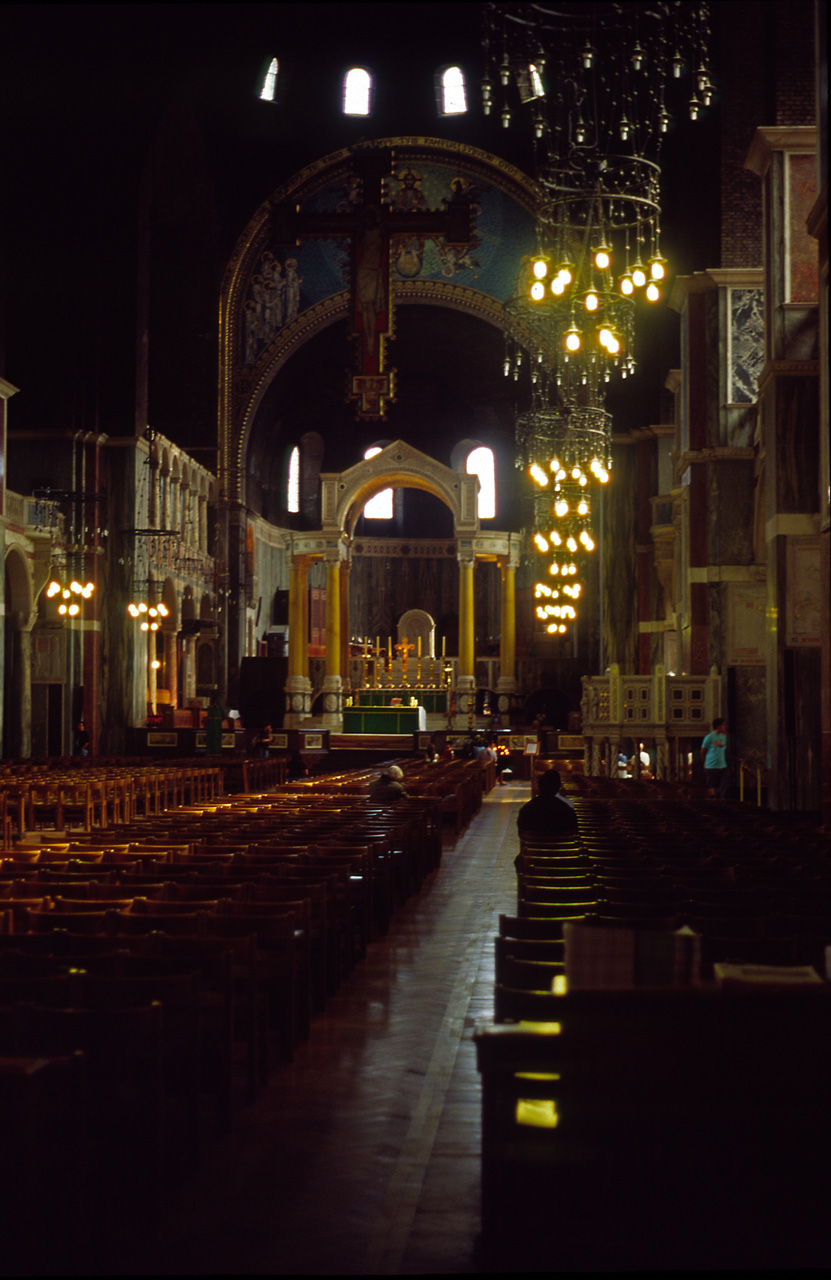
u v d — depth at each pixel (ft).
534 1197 11.23
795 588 57.88
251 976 18.67
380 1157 16.22
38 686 101.24
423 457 143.74
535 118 65.87
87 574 103.45
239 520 139.03
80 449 104.63
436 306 142.92
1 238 87.71
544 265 53.42
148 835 37.01
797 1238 10.30
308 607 158.81
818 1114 10.21
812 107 61.62
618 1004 10.43
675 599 102.32
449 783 67.00
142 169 108.27
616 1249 10.68
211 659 136.15
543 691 144.56
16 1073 12.25
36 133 106.11
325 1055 21.40
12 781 61.82
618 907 21.01
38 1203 12.37
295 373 152.97
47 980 15.58
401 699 140.46
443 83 137.90
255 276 139.64
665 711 75.97
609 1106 10.39
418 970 28.96
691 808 47.57
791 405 58.59
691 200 87.15
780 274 59.21
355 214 119.85
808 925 18.74
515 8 67.26
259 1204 14.53
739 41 77.00
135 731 106.32
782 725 57.36
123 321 107.96
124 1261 12.94
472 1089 19.35
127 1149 14.01
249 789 91.81
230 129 135.74
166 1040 16.11
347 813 44.93
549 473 71.92
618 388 116.78
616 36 82.53
